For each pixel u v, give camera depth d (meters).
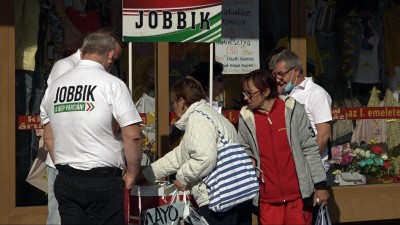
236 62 8.35
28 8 7.77
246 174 5.96
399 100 8.95
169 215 6.26
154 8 6.62
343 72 8.83
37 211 7.62
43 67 7.82
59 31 7.91
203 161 5.82
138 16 6.61
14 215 7.57
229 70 8.33
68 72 5.68
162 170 6.36
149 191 6.41
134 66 8.08
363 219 8.56
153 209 6.32
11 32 7.55
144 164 8.00
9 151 7.55
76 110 5.53
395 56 9.00
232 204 5.92
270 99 6.20
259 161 6.21
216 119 6.00
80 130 5.52
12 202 7.57
